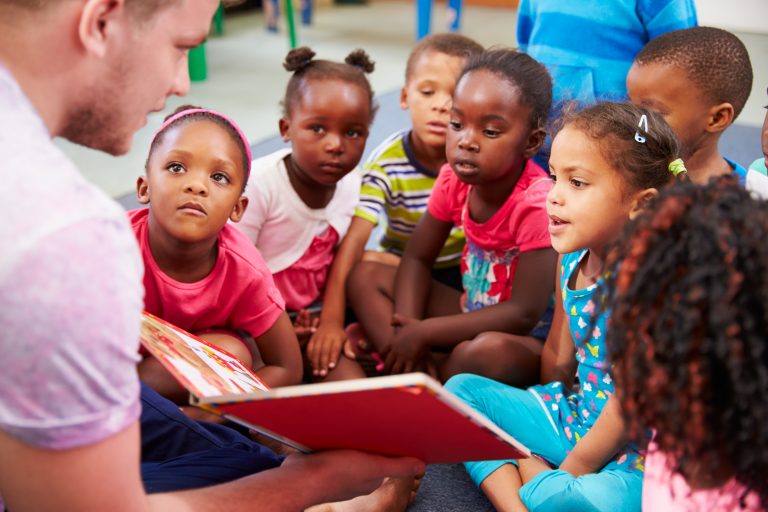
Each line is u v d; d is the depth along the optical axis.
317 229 1.67
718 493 0.75
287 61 1.65
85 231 0.63
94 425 0.65
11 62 0.68
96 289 0.63
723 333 0.64
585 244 1.24
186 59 0.80
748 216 0.66
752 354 0.64
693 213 0.68
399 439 0.84
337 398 0.72
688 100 1.52
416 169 1.82
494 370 1.46
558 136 1.25
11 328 0.61
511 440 0.81
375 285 1.69
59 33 0.67
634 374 0.70
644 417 0.71
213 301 1.36
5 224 0.61
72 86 0.71
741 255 0.65
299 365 1.47
